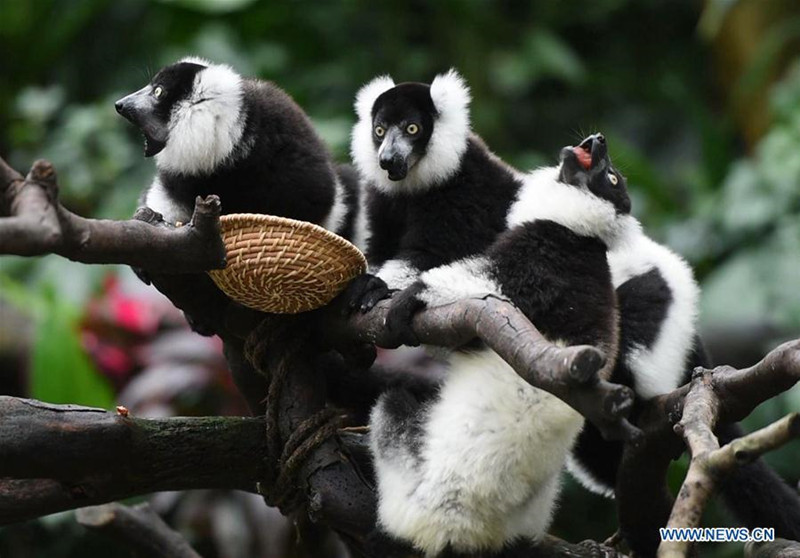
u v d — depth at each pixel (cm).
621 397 582
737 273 1616
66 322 1324
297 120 930
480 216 959
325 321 812
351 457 818
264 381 894
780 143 1734
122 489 803
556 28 2253
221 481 835
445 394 755
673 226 1770
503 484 736
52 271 1608
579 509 1472
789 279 1584
